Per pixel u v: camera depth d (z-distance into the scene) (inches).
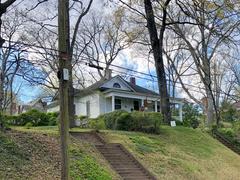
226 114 2373.3
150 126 1011.9
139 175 686.5
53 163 603.2
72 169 603.2
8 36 1572.3
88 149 724.0
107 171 652.1
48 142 670.5
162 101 1179.9
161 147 895.7
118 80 1813.5
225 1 966.4
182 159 860.6
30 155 601.6
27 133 689.6
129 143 840.9
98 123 1087.6
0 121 658.2
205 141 1096.2
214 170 874.1
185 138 1055.0
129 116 1021.8
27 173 546.6
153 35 1195.9
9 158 567.5
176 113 2064.5
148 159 783.1
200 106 2084.2
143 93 1797.5
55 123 1213.7
